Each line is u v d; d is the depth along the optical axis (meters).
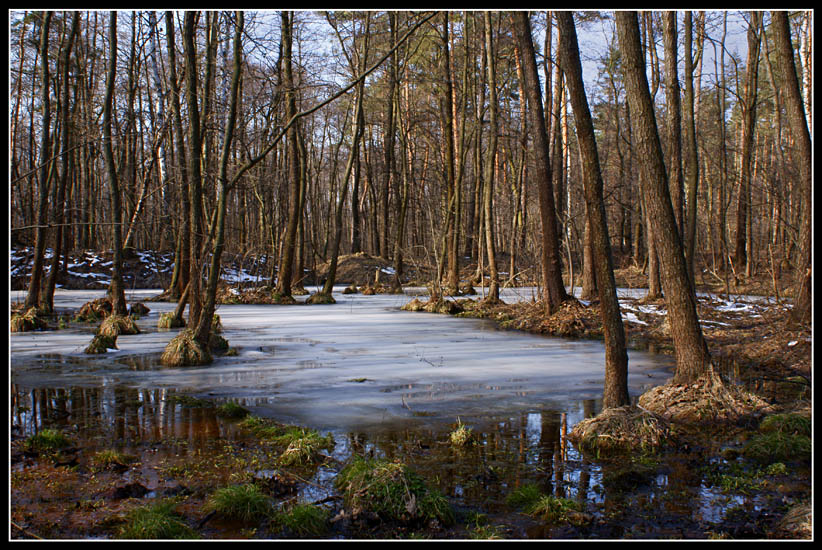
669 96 13.97
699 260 32.75
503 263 35.28
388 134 31.88
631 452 5.11
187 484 4.33
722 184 21.45
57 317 16.64
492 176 18.94
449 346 11.27
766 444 5.09
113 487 4.23
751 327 12.72
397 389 7.48
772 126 35.66
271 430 5.54
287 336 12.76
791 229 11.72
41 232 16.27
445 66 25.12
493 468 4.70
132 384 7.76
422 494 3.94
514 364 9.30
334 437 5.46
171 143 26.98
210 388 7.52
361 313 18.58
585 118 5.86
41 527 3.60
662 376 8.29
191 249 9.95
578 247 25.77
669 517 3.86
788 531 3.61
